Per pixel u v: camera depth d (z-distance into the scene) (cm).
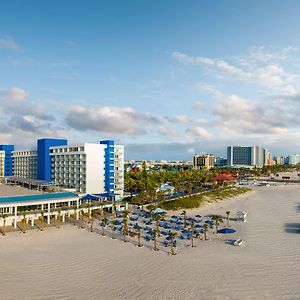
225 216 11800
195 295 5178
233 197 16975
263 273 6094
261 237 8694
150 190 14738
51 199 10744
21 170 19188
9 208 10031
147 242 8206
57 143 16200
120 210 12275
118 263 6669
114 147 15012
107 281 5756
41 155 16062
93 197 12288
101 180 14362
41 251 7425
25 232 9062
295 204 14338
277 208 13400
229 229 9144
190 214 12288
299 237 8625
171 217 11412
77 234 8944
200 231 9338
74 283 5672
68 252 7362
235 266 6469
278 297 5112
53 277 5934
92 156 14088
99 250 7531
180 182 19750
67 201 11162
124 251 7469
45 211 10462
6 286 5522
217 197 16100
